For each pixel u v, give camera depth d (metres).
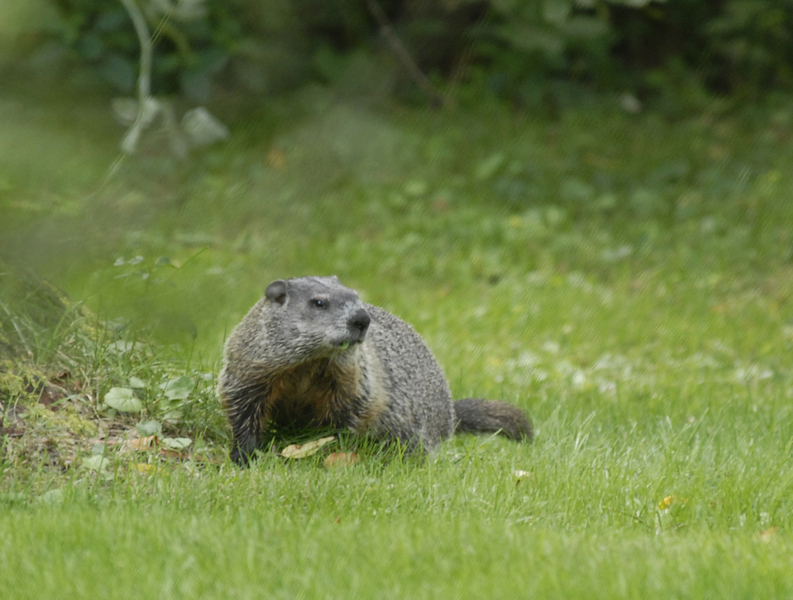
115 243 9.77
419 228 17.84
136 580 5.40
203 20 19.14
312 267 16.05
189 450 8.10
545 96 22.50
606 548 6.04
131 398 8.16
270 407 8.23
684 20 23.67
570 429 9.22
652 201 18.92
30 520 6.20
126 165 15.55
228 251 15.84
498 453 8.50
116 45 18.64
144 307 9.14
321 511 6.77
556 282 16.02
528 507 7.04
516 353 12.97
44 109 12.07
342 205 18.33
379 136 19.83
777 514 7.09
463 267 16.55
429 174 19.47
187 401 8.52
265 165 19.05
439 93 21.95
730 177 20.14
